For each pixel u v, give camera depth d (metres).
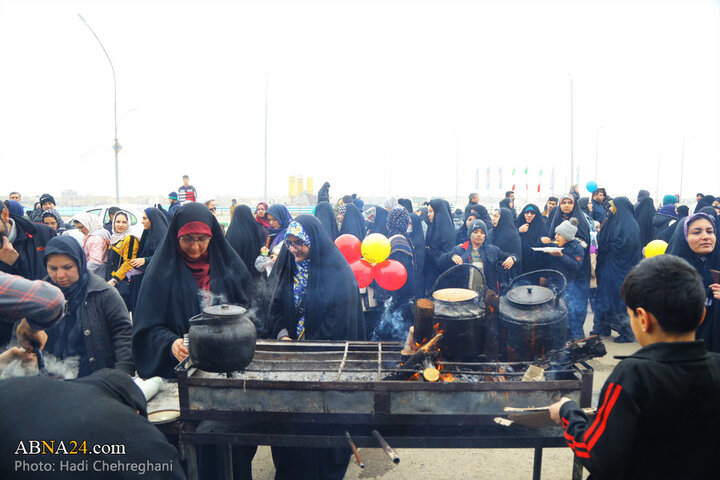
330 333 2.84
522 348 2.16
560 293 2.29
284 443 2.02
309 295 2.89
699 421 1.27
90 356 2.54
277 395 1.97
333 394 1.95
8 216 3.74
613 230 5.65
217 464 2.51
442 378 2.10
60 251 2.41
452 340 2.18
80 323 2.54
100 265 5.14
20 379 1.17
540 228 6.10
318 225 2.92
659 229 7.84
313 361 2.36
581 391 1.92
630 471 1.33
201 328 1.95
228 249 2.75
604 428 1.31
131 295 5.04
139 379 2.27
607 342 5.78
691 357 1.30
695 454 1.28
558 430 2.07
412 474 3.13
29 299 1.56
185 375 1.99
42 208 8.92
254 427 2.13
